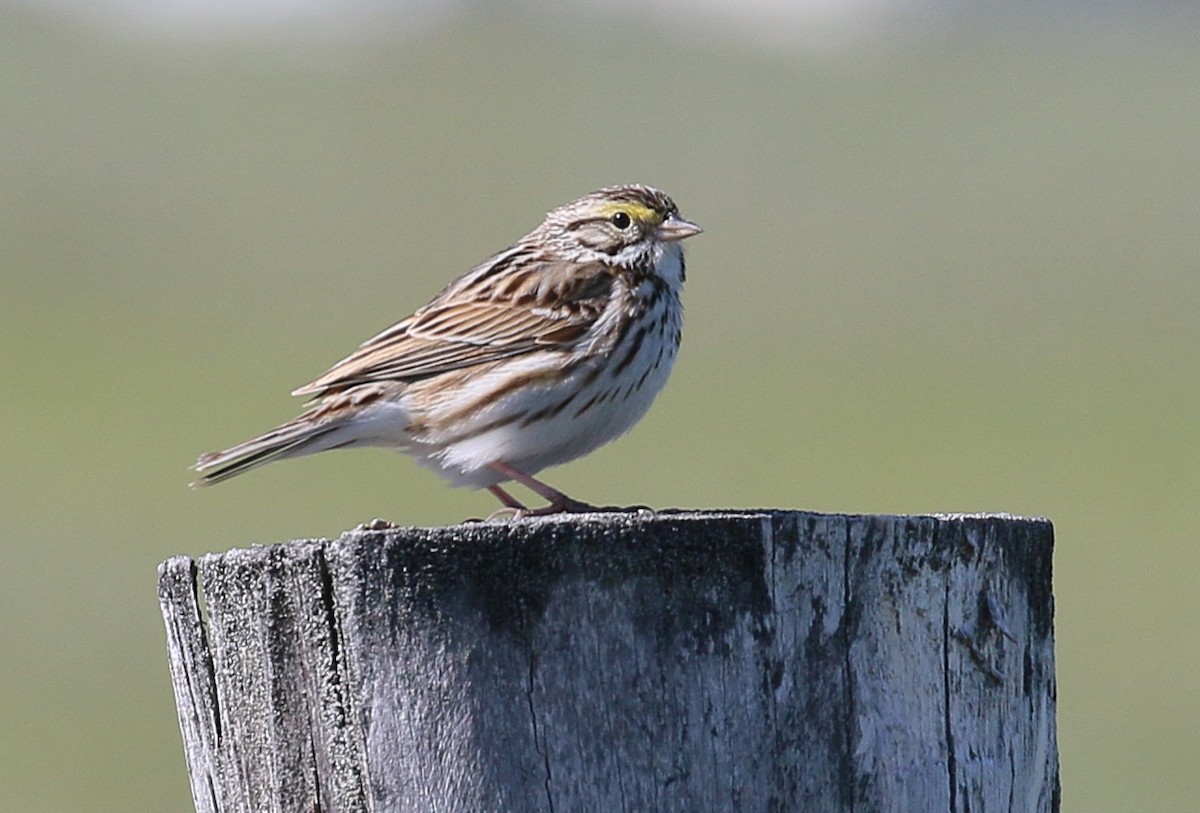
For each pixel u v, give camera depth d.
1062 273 25.48
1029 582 5.62
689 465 19.22
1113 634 16.34
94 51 33.59
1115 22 36.84
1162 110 31.52
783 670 5.20
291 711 5.32
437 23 35.22
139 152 29.14
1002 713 5.54
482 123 30.47
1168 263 26.00
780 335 23.34
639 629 5.13
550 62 33.31
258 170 28.58
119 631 15.66
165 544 17.45
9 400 21.14
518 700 5.12
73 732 13.84
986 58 34.50
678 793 5.13
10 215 26.84
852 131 30.19
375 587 5.14
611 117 30.52
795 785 5.21
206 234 26.19
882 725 5.32
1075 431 21.05
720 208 27.00
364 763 5.20
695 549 5.14
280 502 18.27
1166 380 22.45
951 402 21.62
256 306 24.23
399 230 26.25
